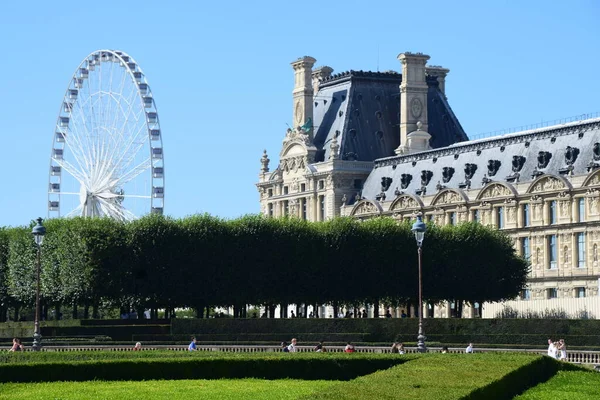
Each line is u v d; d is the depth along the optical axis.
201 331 175.88
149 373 94.81
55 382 92.19
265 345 166.12
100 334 177.50
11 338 170.12
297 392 85.25
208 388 87.88
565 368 93.00
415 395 68.06
